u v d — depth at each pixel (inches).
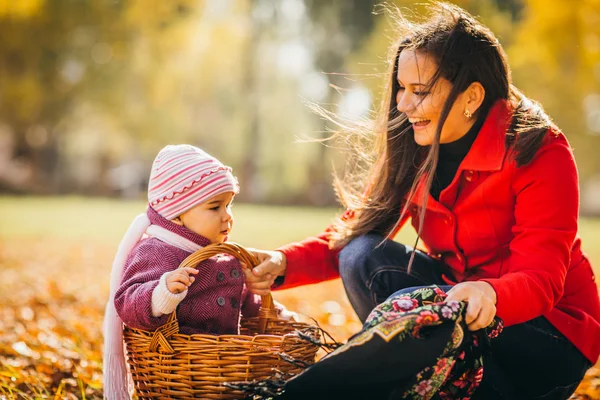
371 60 1139.9
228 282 105.6
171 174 105.7
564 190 98.7
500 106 104.3
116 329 104.0
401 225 118.3
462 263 109.7
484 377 98.7
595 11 874.8
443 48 100.3
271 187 1668.3
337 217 123.8
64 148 1401.3
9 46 1088.8
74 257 414.6
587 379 148.0
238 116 1492.4
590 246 499.2
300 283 117.3
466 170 105.3
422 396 85.0
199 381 93.0
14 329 191.2
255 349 92.8
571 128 1017.5
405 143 113.3
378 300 109.7
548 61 917.2
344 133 120.0
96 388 135.9
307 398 84.5
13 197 1133.7
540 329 101.3
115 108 1203.9
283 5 1363.2
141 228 107.0
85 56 1157.1
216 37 1315.2
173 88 1251.8
